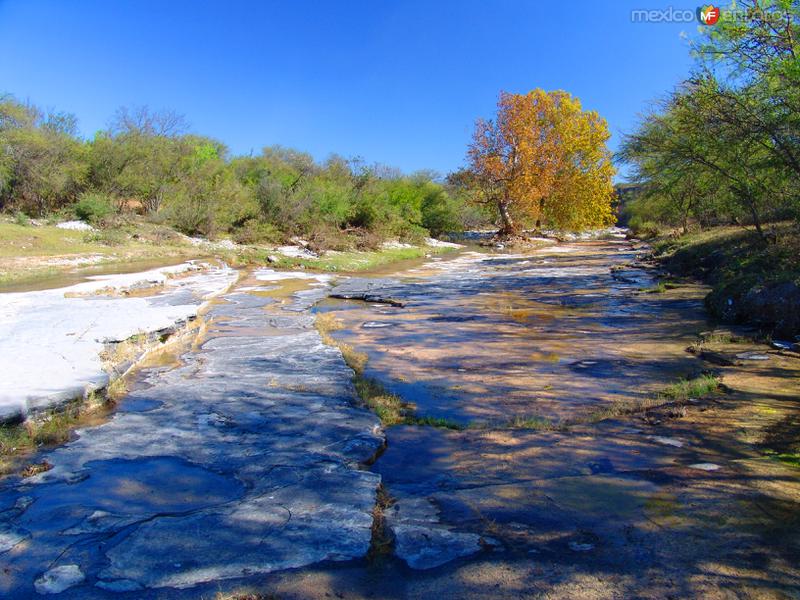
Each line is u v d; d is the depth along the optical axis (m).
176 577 3.06
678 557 3.04
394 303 15.70
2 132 26.58
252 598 2.85
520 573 2.98
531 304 14.98
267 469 4.54
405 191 45.66
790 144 9.90
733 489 3.81
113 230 27.30
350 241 34.28
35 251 22.17
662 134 13.98
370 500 3.95
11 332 8.86
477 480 4.27
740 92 10.29
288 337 10.26
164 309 11.30
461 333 11.07
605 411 5.90
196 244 29.02
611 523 3.46
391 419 5.88
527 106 42.66
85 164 30.14
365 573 3.06
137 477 4.45
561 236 52.06
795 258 11.06
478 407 6.34
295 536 3.45
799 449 4.41
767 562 2.95
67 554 3.33
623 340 9.72
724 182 13.70
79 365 7.05
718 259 16.62
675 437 4.90
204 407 6.19
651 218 47.25
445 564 3.10
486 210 49.91
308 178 39.09
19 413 5.40
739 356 7.61
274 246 31.55
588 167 46.12
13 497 4.13
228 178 35.16
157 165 32.47
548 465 4.47
